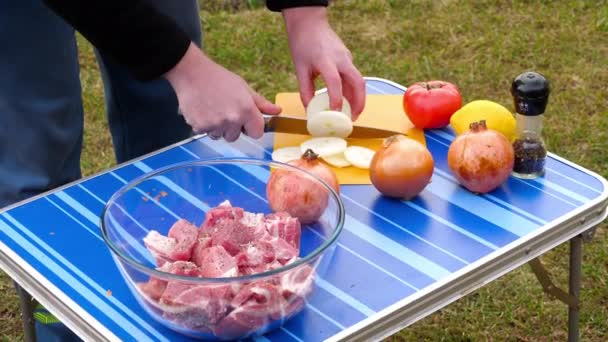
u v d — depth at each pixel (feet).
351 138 5.27
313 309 3.78
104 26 4.07
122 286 3.94
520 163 4.75
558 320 7.05
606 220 8.04
